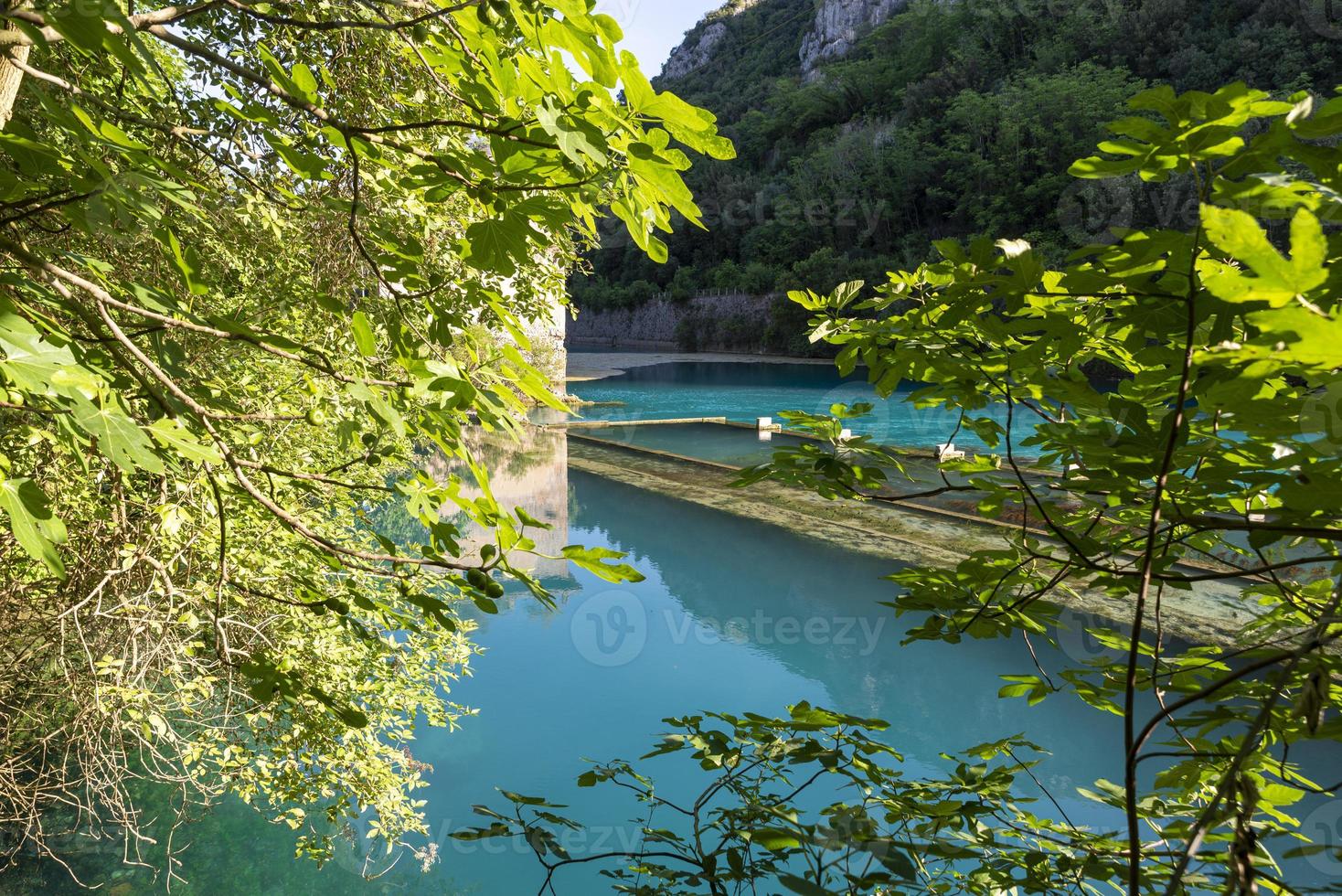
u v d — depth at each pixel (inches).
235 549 145.6
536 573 435.5
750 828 69.6
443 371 53.7
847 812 58.7
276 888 197.8
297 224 157.6
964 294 52.1
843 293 69.1
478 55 44.5
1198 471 48.3
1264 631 66.5
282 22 42.3
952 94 1974.7
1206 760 58.3
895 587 401.1
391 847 218.1
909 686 311.7
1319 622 31.3
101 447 39.1
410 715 188.7
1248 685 56.9
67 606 142.6
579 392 1205.1
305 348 54.7
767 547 463.5
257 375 156.0
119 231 68.5
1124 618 310.8
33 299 53.5
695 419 888.9
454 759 266.8
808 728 75.8
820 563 435.2
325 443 184.5
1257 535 41.9
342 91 141.9
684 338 2170.3
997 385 61.2
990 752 77.6
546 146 41.3
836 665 330.3
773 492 582.6
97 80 105.4
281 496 150.2
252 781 164.4
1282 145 37.8
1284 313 24.8
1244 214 24.1
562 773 257.9
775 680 319.3
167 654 144.6
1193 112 39.3
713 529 498.6
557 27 38.8
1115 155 44.7
